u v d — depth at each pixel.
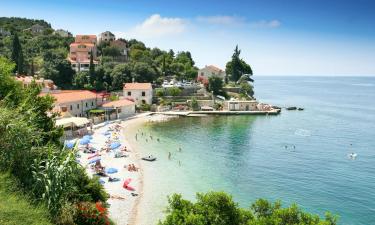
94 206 29.61
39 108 38.34
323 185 60.41
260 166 70.25
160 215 44.97
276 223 23.69
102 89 147.75
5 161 27.97
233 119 128.62
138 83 141.75
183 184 57.34
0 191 25.58
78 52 181.62
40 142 33.72
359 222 46.88
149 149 79.56
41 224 23.98
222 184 58.72
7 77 39.34
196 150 80.81
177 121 119.75
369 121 138.62
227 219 24.75
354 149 88.25
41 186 27.17
